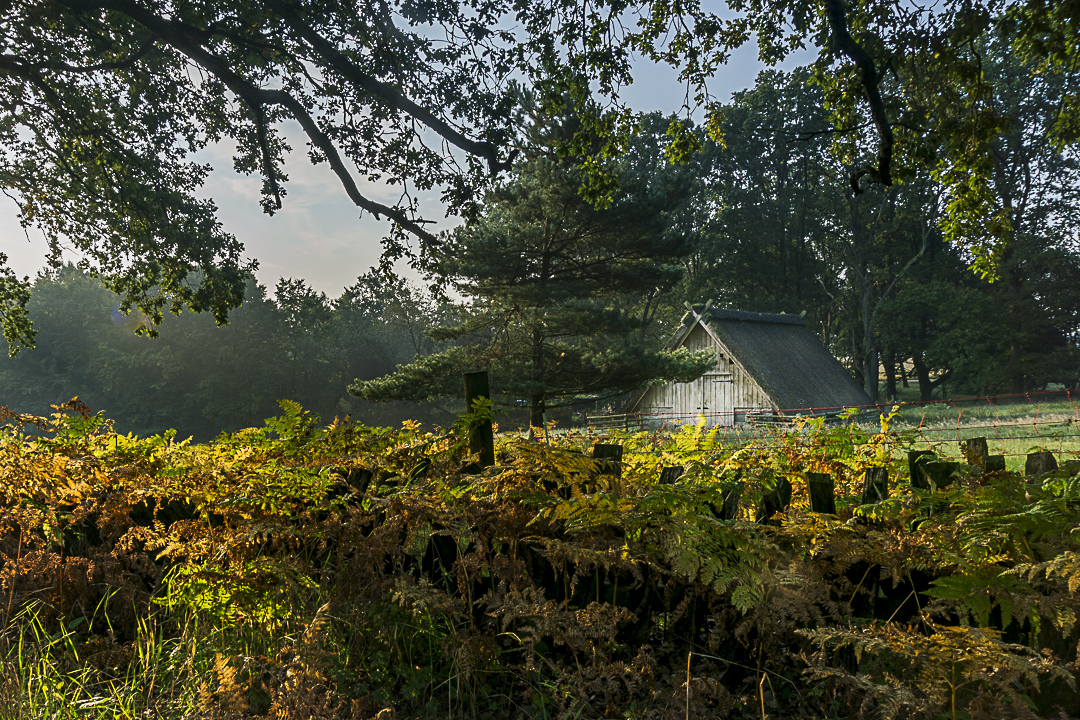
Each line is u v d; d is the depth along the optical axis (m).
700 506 2.39
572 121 21.06
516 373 22.36
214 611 2.69
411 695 2.35
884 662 2.16
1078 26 11.00
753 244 47.00
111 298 58.09
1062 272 39.59
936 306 42.47
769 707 2.25
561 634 2.23
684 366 22.73
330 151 14.81
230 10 14.53
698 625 2.49
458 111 14.58
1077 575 1.72
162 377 53.75
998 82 37.06
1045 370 39.59
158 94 16.72
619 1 12.36
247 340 56.16
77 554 3.24
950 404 29.53
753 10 12.98
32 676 2.36
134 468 3.14
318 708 2.08
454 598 2.70
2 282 17.00
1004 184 39.44
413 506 2.51
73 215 17.22
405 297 60.78
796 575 2.14
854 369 46.84
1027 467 2.77
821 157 44.19
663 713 2.13
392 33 14.20
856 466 3.44
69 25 14.02
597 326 21.94
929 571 2.25
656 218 23.09
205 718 2.11
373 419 60.03
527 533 2.57
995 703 1.75
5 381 55.47
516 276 23.06
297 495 2.76
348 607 2.57
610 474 2.70
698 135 14.61
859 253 44.69
